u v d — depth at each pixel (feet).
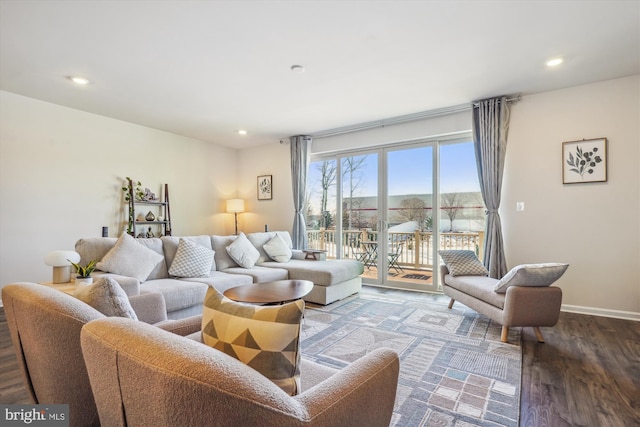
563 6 7.04
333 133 17.30
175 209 17.85
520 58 9.37
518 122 12.28
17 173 12.21
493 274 12.17
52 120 13.08
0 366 7.08
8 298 3.75
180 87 11.36
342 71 10.13
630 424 5.24
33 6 6.85
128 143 15.70
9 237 12.02
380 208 16.22
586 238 11.19
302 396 2.61
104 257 9.19
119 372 2.20
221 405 1.85
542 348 8.23
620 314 10.68
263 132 17.65
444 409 5.64
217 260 12.85
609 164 10.85
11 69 9.94
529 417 5.41
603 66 9.90
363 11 7.14
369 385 3.07
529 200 12.07
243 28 7.77
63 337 3.25
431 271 14.78
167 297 8.88
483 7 7.04
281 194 19.58
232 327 3.00
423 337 8.99
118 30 7.80
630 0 6.84
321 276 12.24
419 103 13.02
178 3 6.81
